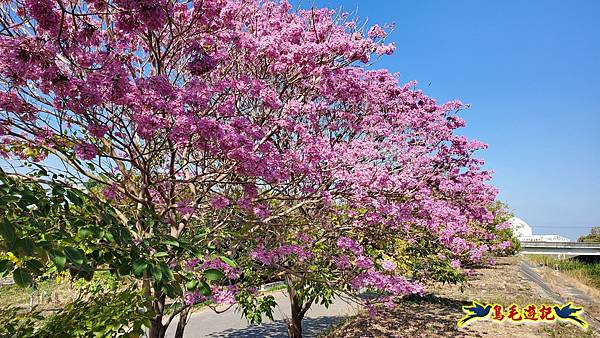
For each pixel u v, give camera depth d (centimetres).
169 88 330
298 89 493
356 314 1048
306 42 414
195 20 383
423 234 717
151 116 323
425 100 754
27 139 356
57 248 229
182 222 438
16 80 323
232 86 376
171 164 382
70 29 364
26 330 269
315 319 1130
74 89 311
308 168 425
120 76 320
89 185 427
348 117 609
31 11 300
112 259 304
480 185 766
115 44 379
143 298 296
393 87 693
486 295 1358
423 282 927
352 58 422
